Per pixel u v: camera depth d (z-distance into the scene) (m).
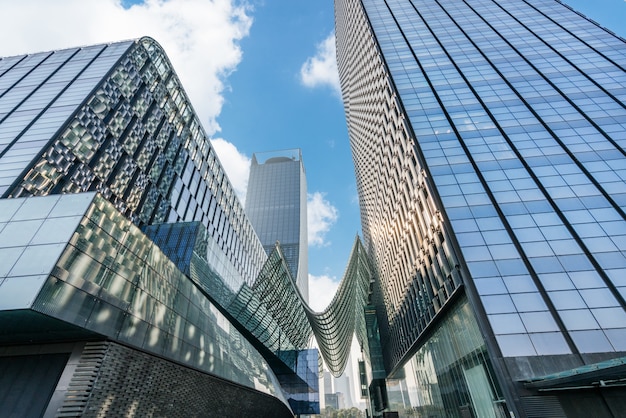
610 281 19.30
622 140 26.77
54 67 37.62
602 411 14.95
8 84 34.75
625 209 22.34
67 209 14.26
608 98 30.94
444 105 33.97
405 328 42.22
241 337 32.72
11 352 12.79
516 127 29.94
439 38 46.84
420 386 36.97
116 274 14.95
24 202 14.59
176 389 17.55
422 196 30.33
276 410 42.03
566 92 32.72
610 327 17.64
